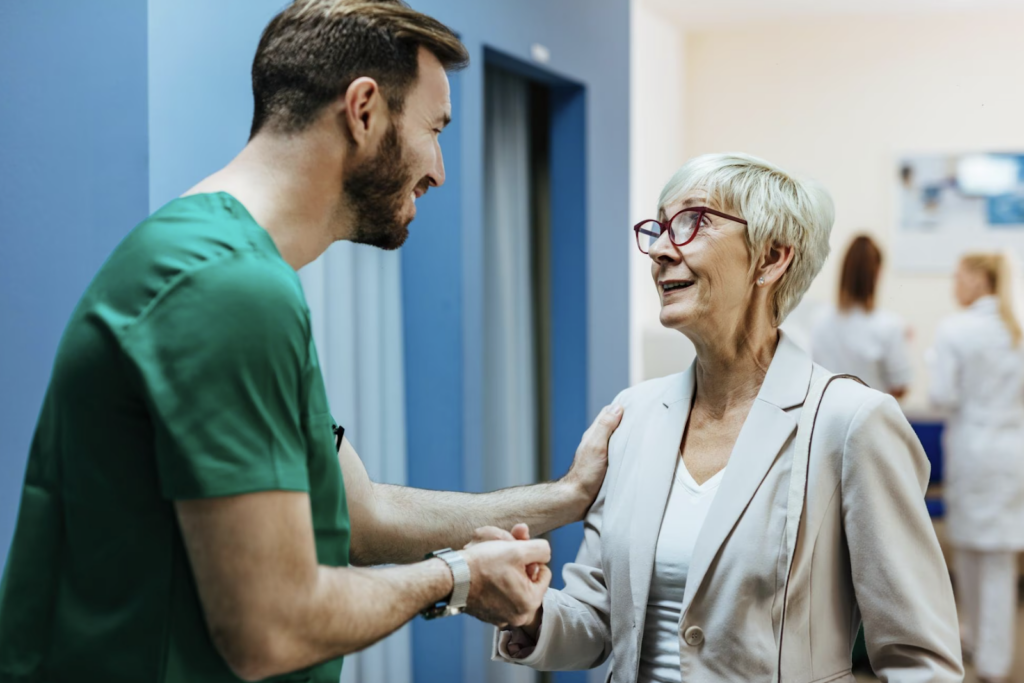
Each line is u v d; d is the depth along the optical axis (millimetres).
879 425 1391
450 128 2924
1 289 2047
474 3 2975
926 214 6719
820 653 1394
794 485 1401
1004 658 4316
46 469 1179
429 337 2963
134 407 1097
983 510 4332
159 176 1968
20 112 2037
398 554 1671
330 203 1248
